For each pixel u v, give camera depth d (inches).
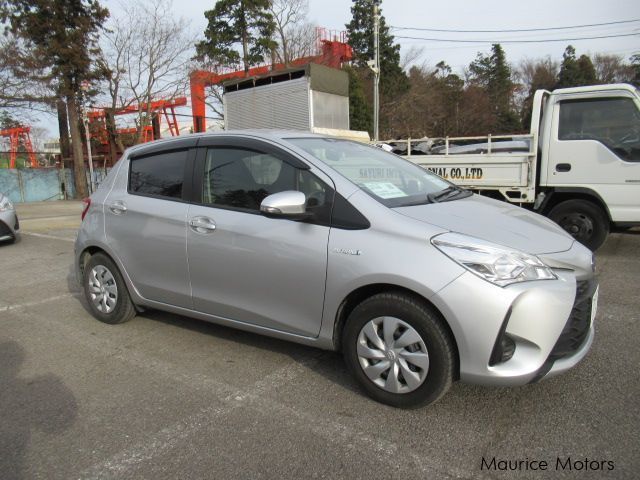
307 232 125.3
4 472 100.3
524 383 105.6
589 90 256.2
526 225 128.2
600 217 262.4
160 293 162.4
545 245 117.9
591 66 2039.9
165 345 163.8
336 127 446.9
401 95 1441.9
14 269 287.6
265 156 139.9
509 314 103.9
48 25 871.1
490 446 103.6
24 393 133.1
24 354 160.1
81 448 107.6
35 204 838.5
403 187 139.6
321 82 425.7
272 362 148.0
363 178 133.5
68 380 140.3
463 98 1769.2
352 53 1357.0
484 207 139.4
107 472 99.3
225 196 145.4
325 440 107.5
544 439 105.3
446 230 112.6
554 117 265.6
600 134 256.8
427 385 111.5
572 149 262.2
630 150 250.7
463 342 105.5
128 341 168.2
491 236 113.3
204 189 150.3
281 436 109.6
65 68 879.1
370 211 119.3
